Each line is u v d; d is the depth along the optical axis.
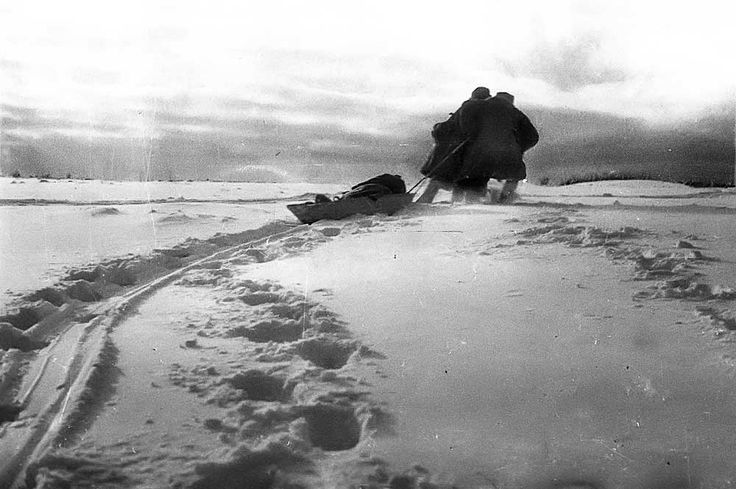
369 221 11.74
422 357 4.84
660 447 3.63
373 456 3.58
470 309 5.91
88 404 4.18
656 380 4.36
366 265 7.81
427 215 12.54
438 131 16.59
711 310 5.56
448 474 3.43
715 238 8.59
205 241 9.92
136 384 4.47
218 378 4.54
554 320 5.54
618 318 5.50
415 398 4.22
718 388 4.23
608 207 12.89
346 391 4.27
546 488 3.34
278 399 4.38
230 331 5.50
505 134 16.14
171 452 3.66
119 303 6.33
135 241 9.84
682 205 13.23
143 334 5.45
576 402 4.14
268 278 7.27
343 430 3.98
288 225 12.42
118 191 19.42
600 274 6.89
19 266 7.80
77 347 5.14
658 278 6.62
